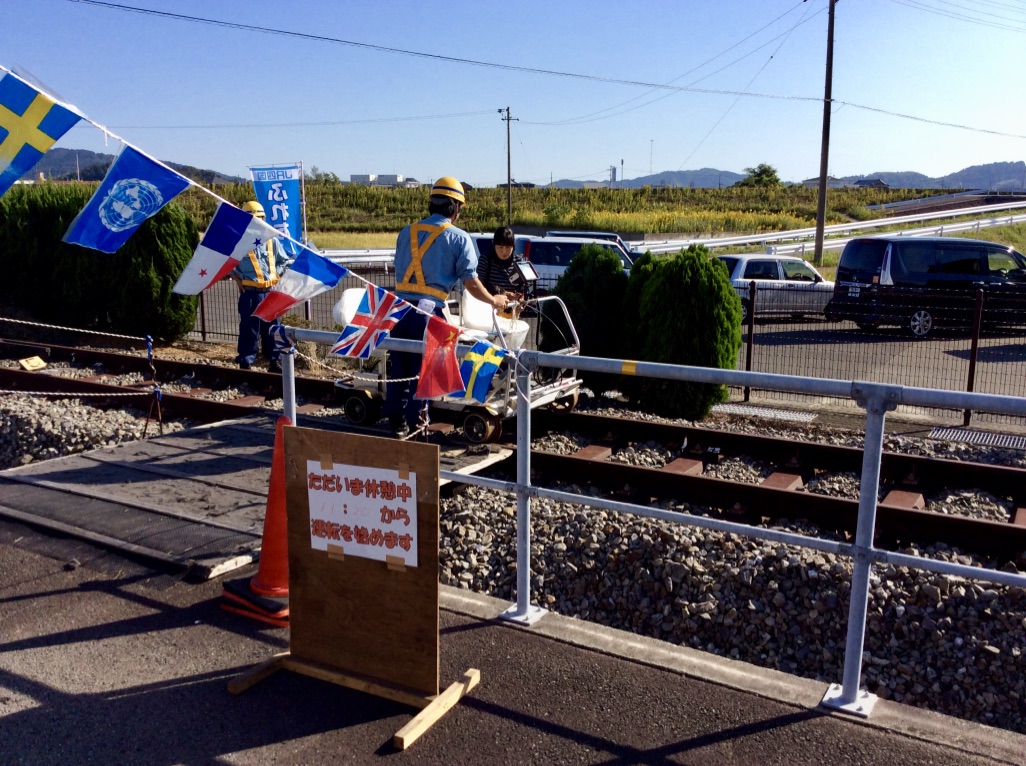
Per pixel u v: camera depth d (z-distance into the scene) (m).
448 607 4.52
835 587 5.09
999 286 16.61
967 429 9.37
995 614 4.83
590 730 3.47
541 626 4.32
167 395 9.82
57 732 3.51
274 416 8.39
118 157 3.46
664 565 5.41
